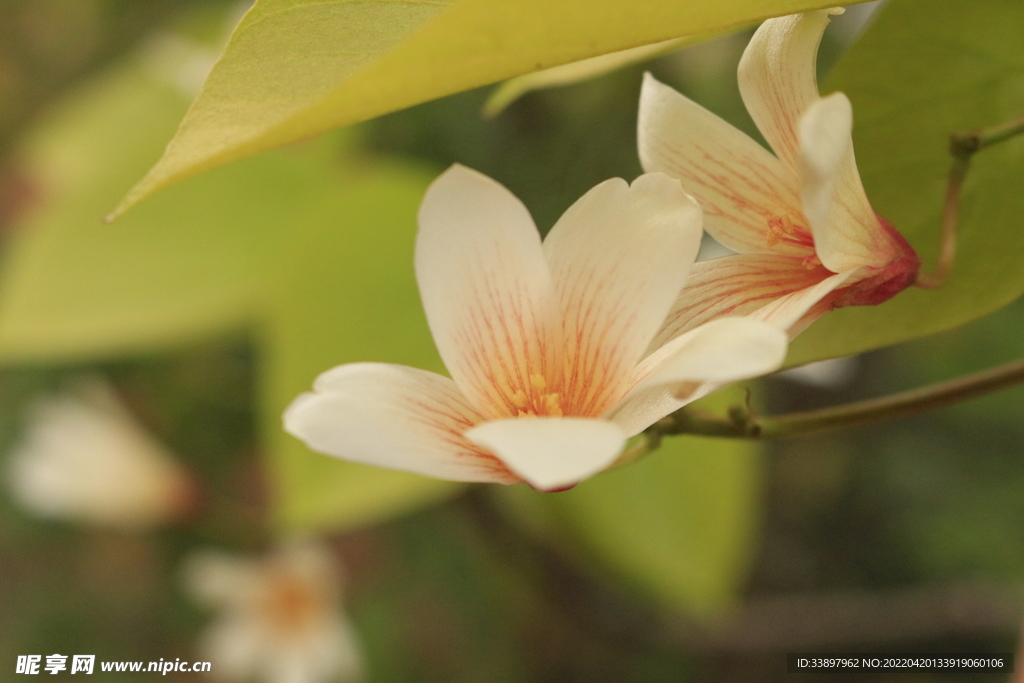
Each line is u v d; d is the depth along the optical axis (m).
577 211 0.36
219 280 0.69
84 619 1.16
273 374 0.52
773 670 0.96
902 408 0.38
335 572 0.95
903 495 1.05
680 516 0.58
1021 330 0.93
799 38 0.36
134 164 0.74
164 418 1.01
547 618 1.00
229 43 0.35
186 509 0.95
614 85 0.80
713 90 0.82
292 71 0.35
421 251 0.36
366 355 0.52
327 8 0.35
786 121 0.37
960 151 0.37
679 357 0.34
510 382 0.36
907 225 0.39
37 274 0.68
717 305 0.37
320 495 0.50
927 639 0.76
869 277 0.36
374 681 1.03
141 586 1.17
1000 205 0.38
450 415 0.35
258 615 0.94
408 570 1.04
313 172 0.69
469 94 0.84
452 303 0.36
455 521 0.97
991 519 0.98
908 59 0.38
